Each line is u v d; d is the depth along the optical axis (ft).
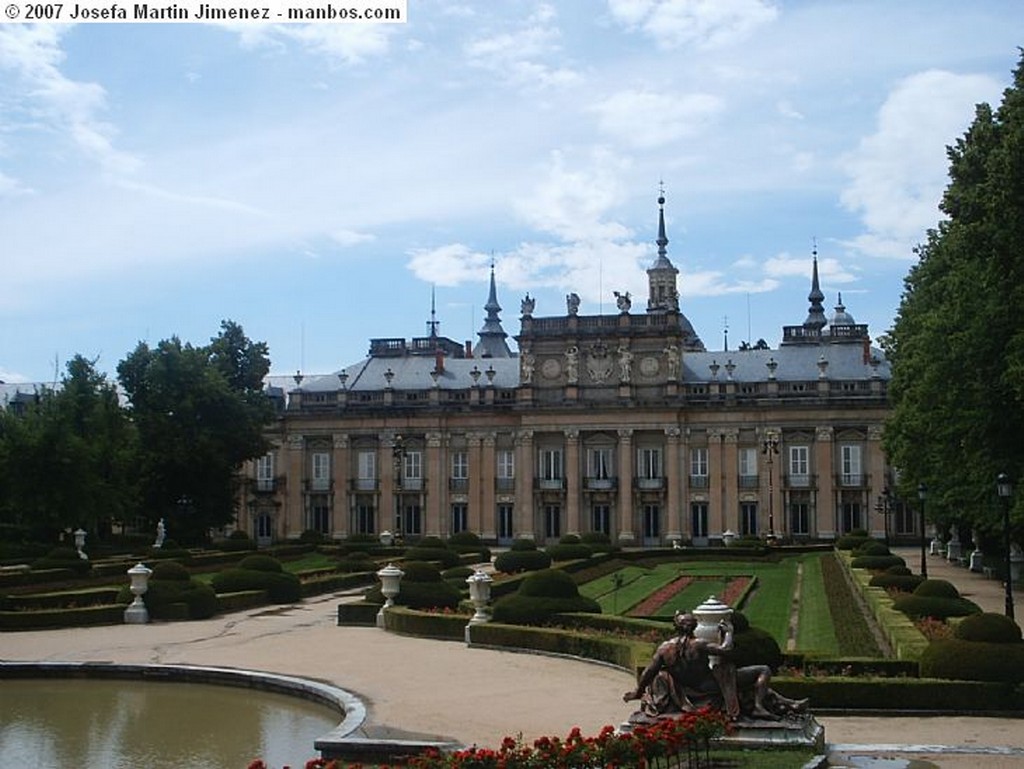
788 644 119.55
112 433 287.07
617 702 92.17
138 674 109.09
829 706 85.35
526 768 56.18
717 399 353.51
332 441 379.76
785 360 362.33
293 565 256.73
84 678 109.70
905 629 104.63
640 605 159.84
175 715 92.79
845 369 354.54
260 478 384.27
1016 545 205.77
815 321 457.68
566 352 362.12
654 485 353.31
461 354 427.74
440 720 84.53
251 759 77.15
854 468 345.51
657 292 444.14
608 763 57.82
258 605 176.86
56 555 210.79
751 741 70.74
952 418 159.02
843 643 111.04
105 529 328.29
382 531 372.79
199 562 234.99
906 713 84.53
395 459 374.02
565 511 359.46
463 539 284.61
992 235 132.98
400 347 400.26
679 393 353.51
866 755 71.82
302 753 79.10
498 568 207.31
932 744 74.64
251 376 342.44
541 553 209.87
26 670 110.22
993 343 149.18
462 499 369.71
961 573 227.40
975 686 84.28
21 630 143.95
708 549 288.51
